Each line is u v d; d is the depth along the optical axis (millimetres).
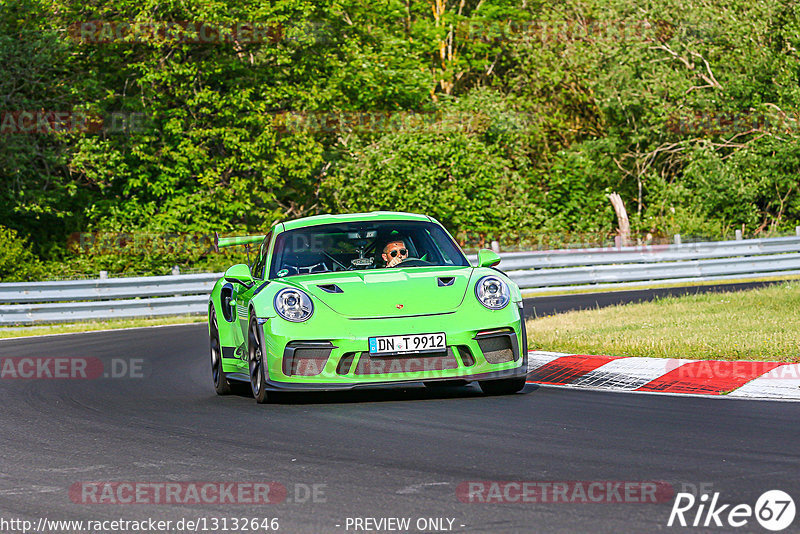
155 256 110000
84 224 114375
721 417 24797
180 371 40938
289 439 23906
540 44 140375
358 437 23766
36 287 74750
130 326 70812
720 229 124438
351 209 125625
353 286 29141
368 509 17109
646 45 132500
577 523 15766
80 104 109875
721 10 133125
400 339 27812
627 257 89562
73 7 111938
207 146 118062
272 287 29703
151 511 17656
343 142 128125
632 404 27469
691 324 43250
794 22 129750
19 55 106562
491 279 29625
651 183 136500
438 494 17938
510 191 130625
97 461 22297
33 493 19422
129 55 116875
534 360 36469
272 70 119375
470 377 28141
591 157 138875
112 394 34344
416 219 33250
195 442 24078
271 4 118500
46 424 27984
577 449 21453
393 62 136375
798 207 131000
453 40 168125
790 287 59875
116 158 110062
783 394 27859
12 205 109938
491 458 20828
